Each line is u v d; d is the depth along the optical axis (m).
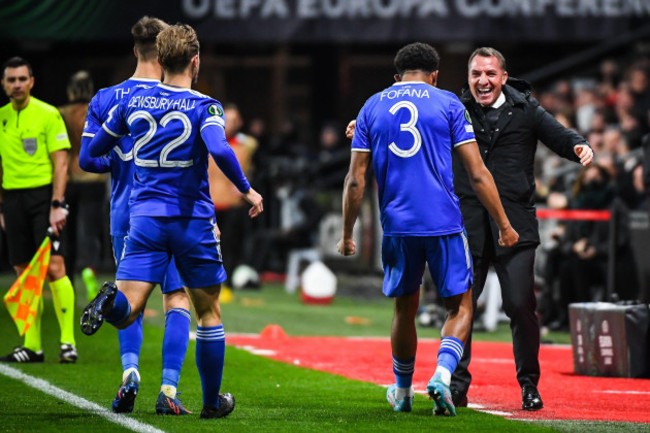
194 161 19.72
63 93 73.94
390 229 20.98
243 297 54.06
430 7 61.41
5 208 30.09
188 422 19.98
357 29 61.16
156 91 19.88
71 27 58.56
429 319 43.47
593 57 67.88
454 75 76.31
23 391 24.42
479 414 21.84
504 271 22.95
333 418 20.91
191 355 31.42
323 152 69.44
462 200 23.36
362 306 52.03
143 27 21.20
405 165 20.81
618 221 41.00
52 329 38.69
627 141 51.97
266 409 22.17
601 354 29.38
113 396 23.81
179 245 19.69
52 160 29.95
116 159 21.98
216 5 60.50
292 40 61.00
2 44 70.19
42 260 28.83
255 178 62.66
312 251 58.75
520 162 23.19
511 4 61.53
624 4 61.62
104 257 61.09
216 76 80.38
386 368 30.28
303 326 42.19
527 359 22.97
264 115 80.94
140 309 19.75
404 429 19.62
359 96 79.31
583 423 20.97
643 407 23.72
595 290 42.47
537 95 66.62
